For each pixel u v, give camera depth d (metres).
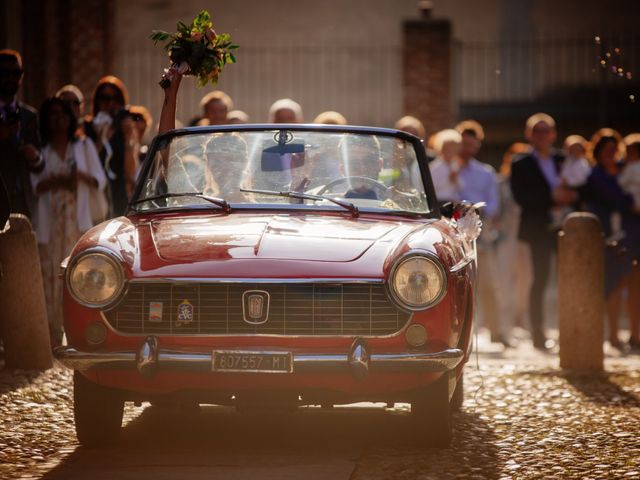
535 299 20.39
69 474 9.36
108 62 33.31
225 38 12.88
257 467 9.62
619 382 14.74
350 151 11.70
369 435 11.12
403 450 10.38
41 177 16.52
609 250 20.16
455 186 20.53
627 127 44.03
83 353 9.59
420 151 11.98
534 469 9.70
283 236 10.18
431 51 35.53
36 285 14.77
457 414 12.45
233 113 19.50
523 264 23.61
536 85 45.75
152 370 9.50
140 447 10.46
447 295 9.72
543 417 12.23
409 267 9.64
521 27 47.00
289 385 9.59
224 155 11.71
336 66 46.75
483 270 20.50
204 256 9.82
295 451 10.31
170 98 12.72
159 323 9.67
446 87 35.50
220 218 10.94
